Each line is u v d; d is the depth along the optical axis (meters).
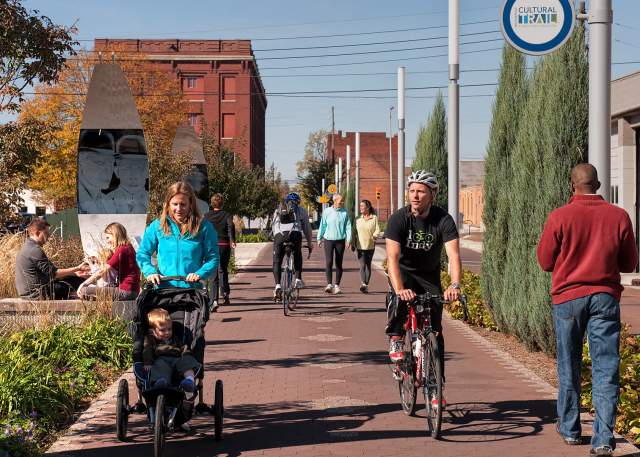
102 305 12.98
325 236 21.98
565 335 7.65
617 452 7.51
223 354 12.92
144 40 98.31
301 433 8.30
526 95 15.31
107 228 13.62
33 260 14.26
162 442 7.27
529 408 9.29
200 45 98.88
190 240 8.43
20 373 9.20
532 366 11.97
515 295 13.33
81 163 16.52
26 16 17.78
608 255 7.51
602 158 10.21
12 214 18.80
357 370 11.56
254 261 40.06
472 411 9.17
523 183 12.97
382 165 147.50
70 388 9.92
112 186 16.56
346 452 7.61
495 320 15.16
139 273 13.62
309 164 117.25
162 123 69.25
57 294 14.61
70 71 65.50
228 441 8.04
